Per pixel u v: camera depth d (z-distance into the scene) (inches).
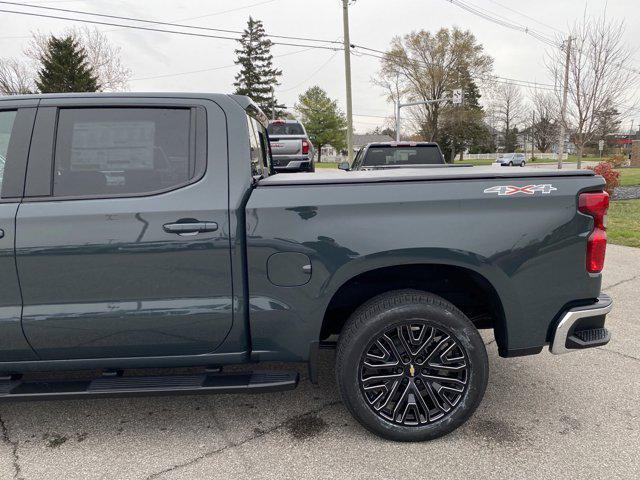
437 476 89.0
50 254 90.1
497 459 94.0
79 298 92.0
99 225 90.4
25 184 92.3
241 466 93.1
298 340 97.0
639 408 113.2
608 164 625.6
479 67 1823.3
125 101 95.4
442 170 113.4
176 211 91.5
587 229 96.7
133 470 92.4
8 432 106.6
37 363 96.2
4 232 89.5
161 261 91.8
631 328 165.6
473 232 93.6
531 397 118.9
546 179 96.9
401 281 112.0
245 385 97.5
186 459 95.8
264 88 2864.2
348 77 846.5
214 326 95.1
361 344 95.3
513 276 95.3
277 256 93.5
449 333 96.5
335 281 94.1
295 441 101.7
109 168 94.1
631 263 263.4
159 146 95.1
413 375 98.5
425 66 1814.7
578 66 592.1
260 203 92.8
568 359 141.4
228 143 96.0
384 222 93.1
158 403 119.1
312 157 518.9
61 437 104.4
